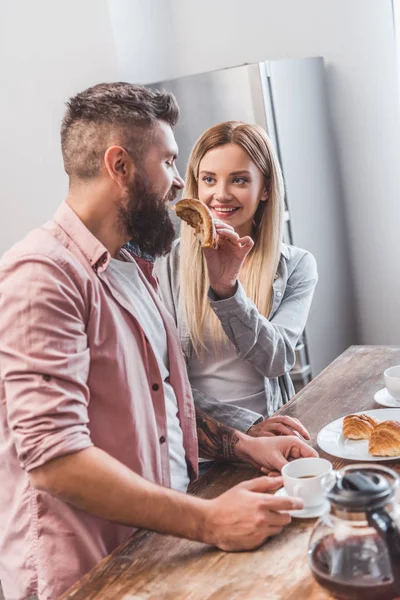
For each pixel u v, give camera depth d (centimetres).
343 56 371
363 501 102
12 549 142
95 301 138
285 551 121
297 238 342
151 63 393
